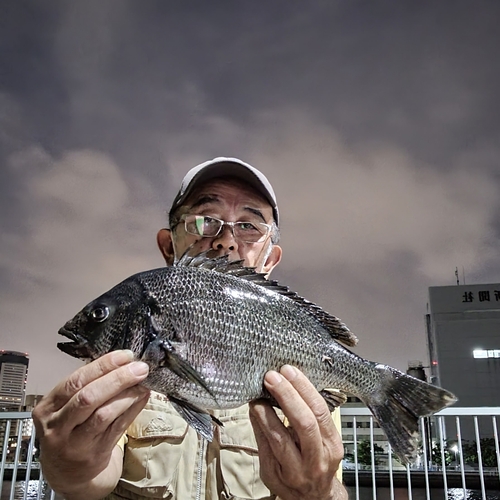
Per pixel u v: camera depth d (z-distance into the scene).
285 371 0.47
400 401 0.55
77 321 0.50
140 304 0.49
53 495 1.18
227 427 0.59
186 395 0.48
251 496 0.56
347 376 0.55
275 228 0.73
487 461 8.23
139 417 0.59
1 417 1.28
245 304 0.51
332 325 0.56
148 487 0.55
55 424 0.43
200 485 0.57
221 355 0.49
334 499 0.49
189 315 0.49
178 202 0.71
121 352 0.44
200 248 0.67
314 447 0.45
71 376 0.44
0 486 1.27
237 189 0.69
